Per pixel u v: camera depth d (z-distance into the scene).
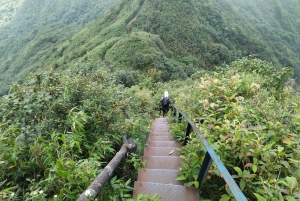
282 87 6.45
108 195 2.37
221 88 4.78
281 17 148.00
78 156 2.86
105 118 3.69
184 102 7.10
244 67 8.90
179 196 2.52
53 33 120.56
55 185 2.25
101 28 88.25
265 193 2.03
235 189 1.36
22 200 2.26
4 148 2.69
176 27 73.88
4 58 131.62
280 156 2.51
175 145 4.46
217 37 79.31
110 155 3.41
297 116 3.16
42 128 3.07
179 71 50.09
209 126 3.39
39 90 3.96
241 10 133.25
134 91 17.84
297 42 122.62
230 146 2.65
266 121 3.38
